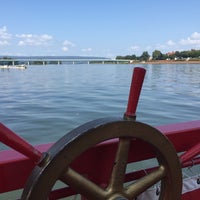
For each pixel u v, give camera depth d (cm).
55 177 115
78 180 122
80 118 1170
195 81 3209
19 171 132
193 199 181
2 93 2161
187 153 158
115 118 126
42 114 1252
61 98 1842
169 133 175
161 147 137
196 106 1512
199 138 186
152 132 133
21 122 1077
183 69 6619
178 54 11900
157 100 1733
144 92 2180
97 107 1464
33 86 2697
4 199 371
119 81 3225
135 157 162
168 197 146
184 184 178
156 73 4959
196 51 11631
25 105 1548
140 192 138
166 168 142
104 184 150
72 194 143
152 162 426
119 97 1866
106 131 121
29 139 840
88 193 125
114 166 131
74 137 116
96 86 2642
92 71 5947
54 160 113
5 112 1316
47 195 115
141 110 1359
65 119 1134
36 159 114
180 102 1655
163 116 1234
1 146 617
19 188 133
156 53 12306
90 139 118
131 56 12975
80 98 1833
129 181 160
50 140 834
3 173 129
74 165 144
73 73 5153
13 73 5397
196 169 239
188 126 187
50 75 4572
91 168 148
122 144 129
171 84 2839
